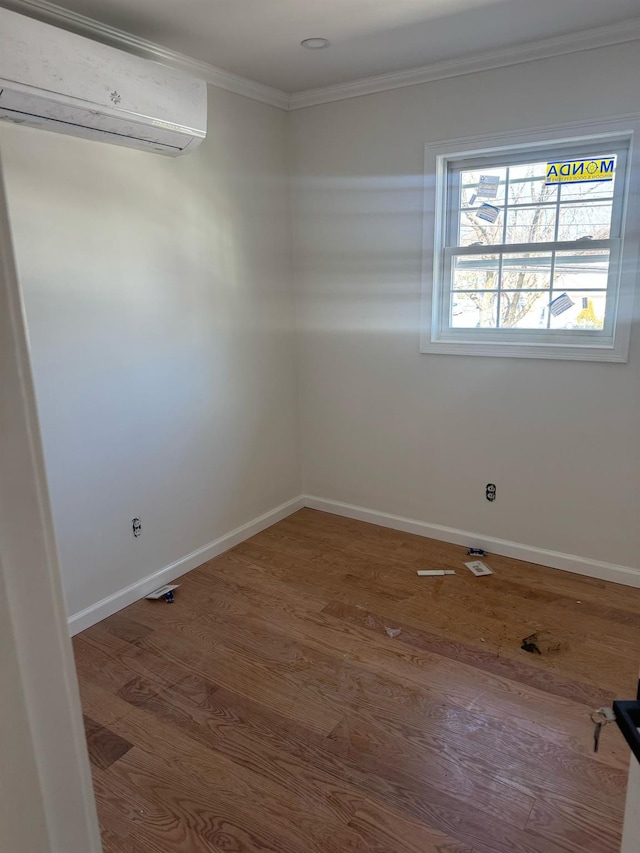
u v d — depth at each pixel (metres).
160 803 1.81
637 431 2.81
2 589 0.37
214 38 2.56
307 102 3.39
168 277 2.88
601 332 2.88
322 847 1.66
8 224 0.35
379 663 2.43
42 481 0.38
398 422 3.54
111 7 2.25
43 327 2.39
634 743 0.75
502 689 2.26
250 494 3.61
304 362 3.83
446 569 3.18
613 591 2.92
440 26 2.48
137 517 2.90
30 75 1.91
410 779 1.87
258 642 2.59
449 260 3.22
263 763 1.95
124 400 2.76
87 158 2.45
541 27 2.51
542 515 3.16
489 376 3.16
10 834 0.39
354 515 3.86
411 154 3.14
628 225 2.65
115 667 2.44
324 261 3.58
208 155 3.01
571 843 1.65
